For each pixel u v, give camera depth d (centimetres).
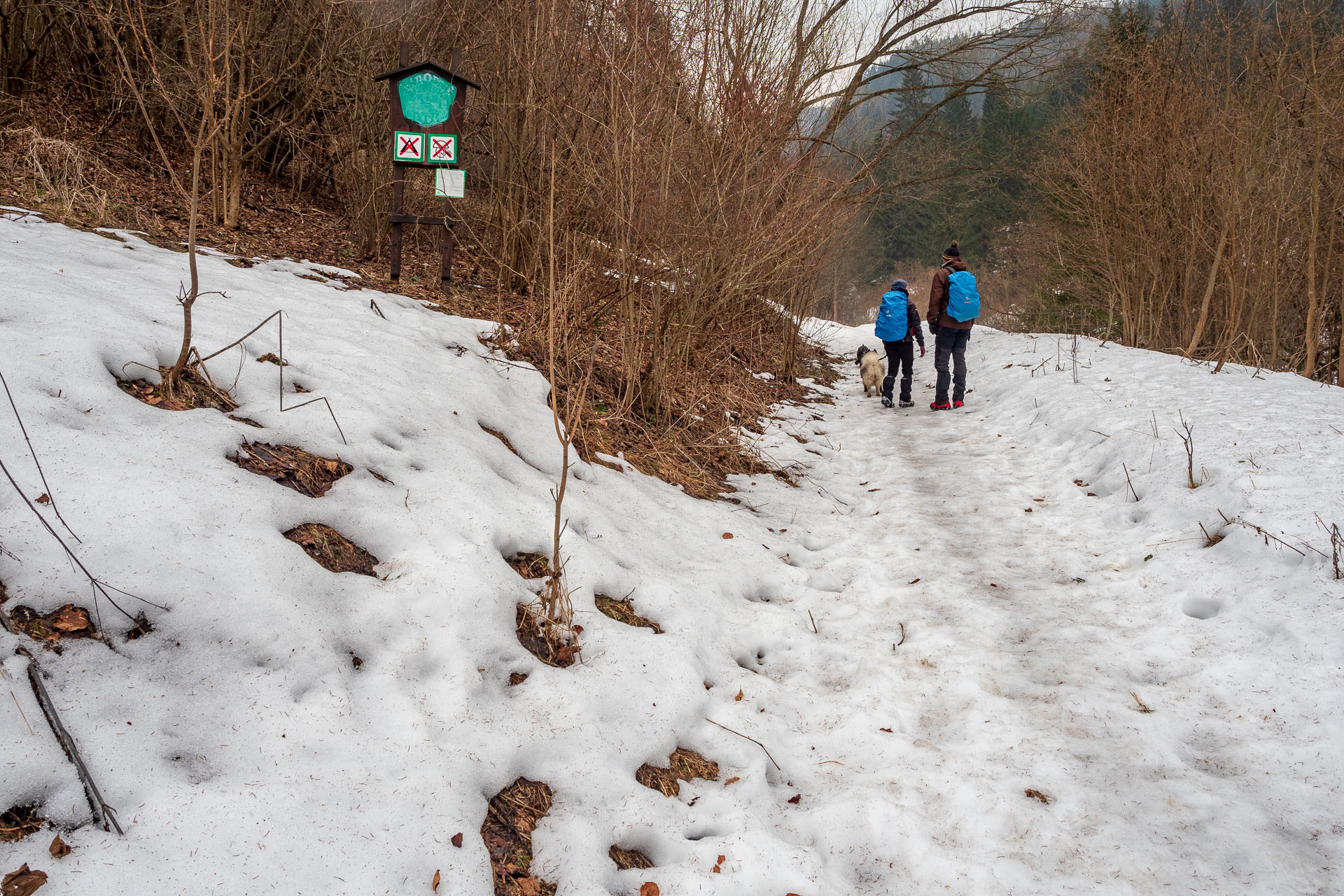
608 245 561
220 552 241
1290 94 857
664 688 293
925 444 688
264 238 716
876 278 4184
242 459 297
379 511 307
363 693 234
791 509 529
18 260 387
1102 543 448
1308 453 459
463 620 272
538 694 265
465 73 819
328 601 255
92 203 614
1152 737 285
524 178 688
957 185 1686
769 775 280
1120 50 1086
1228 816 246
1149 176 1010
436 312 588
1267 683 304
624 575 354
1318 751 268
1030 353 970
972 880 230
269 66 823
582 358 581
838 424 789
